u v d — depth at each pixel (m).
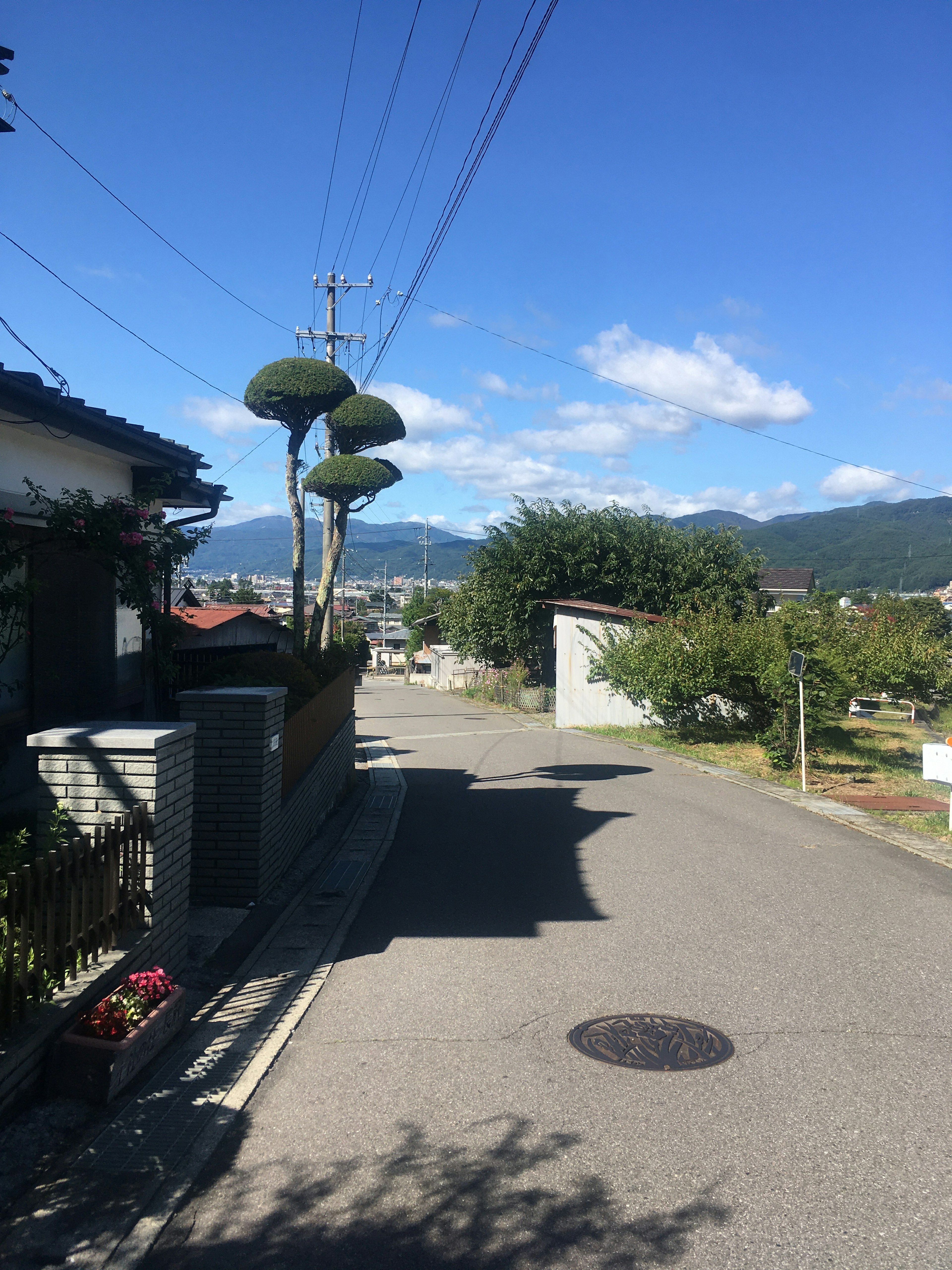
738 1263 3.01
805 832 10.23
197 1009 5.18
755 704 18.67
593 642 24.62
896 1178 3.52
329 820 11.34
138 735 5.03
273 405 14.23
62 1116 3.88
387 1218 3.25
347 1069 4.46
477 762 16.88
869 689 19.78
